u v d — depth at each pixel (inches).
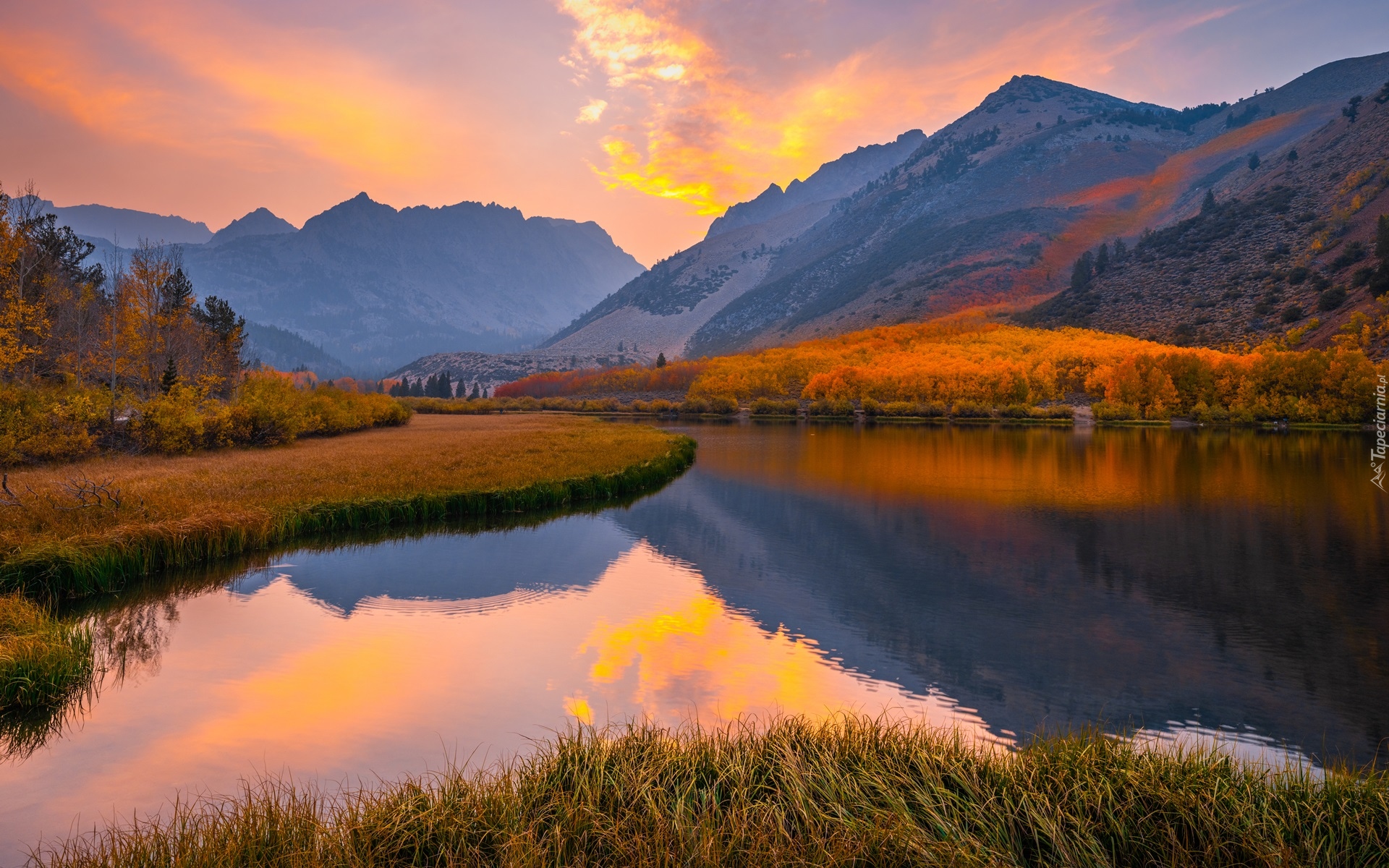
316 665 506.6
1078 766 271.9
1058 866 223.8
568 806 244.1
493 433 2539.4
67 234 2416.3
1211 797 247.9
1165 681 502.9
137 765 358.3
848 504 1274.6
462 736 394.6
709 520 1117.1
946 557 886.4
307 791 323.3
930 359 6082.7
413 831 232.1
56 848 278.2
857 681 496.7
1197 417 3762.3
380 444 1941.4
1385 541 971.3
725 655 542.9
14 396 1250.0
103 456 1371.8
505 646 554.3
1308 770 275.9
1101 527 1070.4
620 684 481.4
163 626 585.6
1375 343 3826.3
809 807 245.4
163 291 2108.8
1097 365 4960.6
